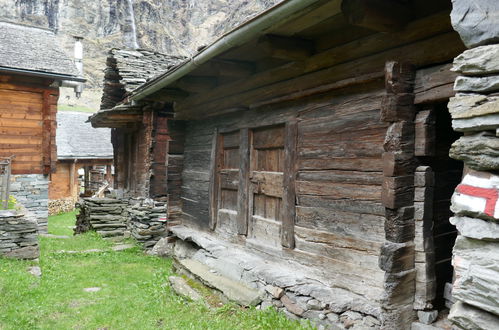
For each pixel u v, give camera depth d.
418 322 2.95
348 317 3.31
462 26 1.90
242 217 5.15
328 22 3.42
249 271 4.45
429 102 2.88
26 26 12.54
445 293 3.04
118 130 12.91
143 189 10.22
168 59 11.59
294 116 4.27
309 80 3.94
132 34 73.50
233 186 5.45
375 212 3.33
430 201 2.95
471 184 1.90
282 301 3.94
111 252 8.25
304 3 2.68
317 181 3.95
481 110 1.81
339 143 3.70
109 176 21.17
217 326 3.82
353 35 3.49
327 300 3.45
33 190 11.13
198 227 6.30
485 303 1.78
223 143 5.79
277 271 4.21
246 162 5.10
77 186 19.69
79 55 21.27
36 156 11.19
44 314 4.46
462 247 1.93
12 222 6.60
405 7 2.92
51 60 11.39
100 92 56.84
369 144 3.39
